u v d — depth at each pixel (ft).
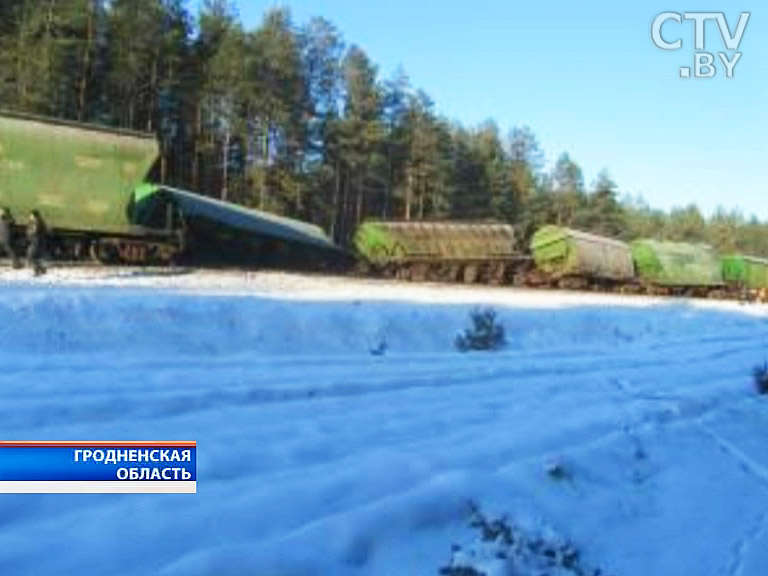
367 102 261.24
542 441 32.73
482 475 27.27
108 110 199.93
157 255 106.73
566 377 47.29
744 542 29.01
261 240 138.10
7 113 96.43
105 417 28.91
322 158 256.52
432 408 35.65
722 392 48.57
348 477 25.27
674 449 37.04
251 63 218.38
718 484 34.65
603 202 387.14
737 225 540.93
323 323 51.52
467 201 307.99
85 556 19.29
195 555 19.71
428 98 285.64
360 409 34.06
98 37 193.98
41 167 96.63
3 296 43.86
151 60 202.90
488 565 23.04
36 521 20.63
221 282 78.28
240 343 47.32
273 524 22.26
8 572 18.19
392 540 22.85
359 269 151.74
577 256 167.53
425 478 26.53
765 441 43.11
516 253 167.02
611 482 31.35
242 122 224.33
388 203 281.74
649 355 61.82
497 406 37.81
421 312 57.47
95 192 99.76
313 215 252.21
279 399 34.40
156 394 31.71
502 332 60.39
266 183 231.71
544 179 379.55
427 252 155.63
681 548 27.71
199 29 223.71
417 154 282.36
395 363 46.16
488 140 349.61
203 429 28.50
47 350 40.96
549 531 25.82
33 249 78.23
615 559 26.14
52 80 179.52
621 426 37.32
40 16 183.11
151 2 197.98
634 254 188.75
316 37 254.47
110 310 44.96
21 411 27.84
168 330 45.47
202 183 228.84
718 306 128.57
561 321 68.08
